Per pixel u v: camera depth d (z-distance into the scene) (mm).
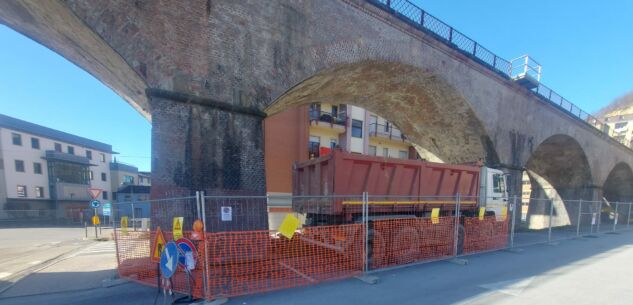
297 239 6316
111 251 10203
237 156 6668
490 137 13688
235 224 6426
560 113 18203
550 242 10539
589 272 6102
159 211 5723
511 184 14586
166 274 3967
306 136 20375
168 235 5492
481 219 8727
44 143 34062
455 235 7430
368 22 9383
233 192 6535
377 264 6434
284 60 7559
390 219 6945
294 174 8820
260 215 6785
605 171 23141
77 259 8531
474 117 13156
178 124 6059
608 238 12148
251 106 6938
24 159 31625
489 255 7965
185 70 6195
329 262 6273
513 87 14906
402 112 14570
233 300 4398
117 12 5691
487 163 14172
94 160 41406
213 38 6520
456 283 5301
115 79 8469
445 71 11727
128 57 5766
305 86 9273
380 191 7125
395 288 5000
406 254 7031
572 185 22906
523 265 6742
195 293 4570
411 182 7660
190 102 6191
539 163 23156
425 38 10914
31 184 32125
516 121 15180
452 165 8453
